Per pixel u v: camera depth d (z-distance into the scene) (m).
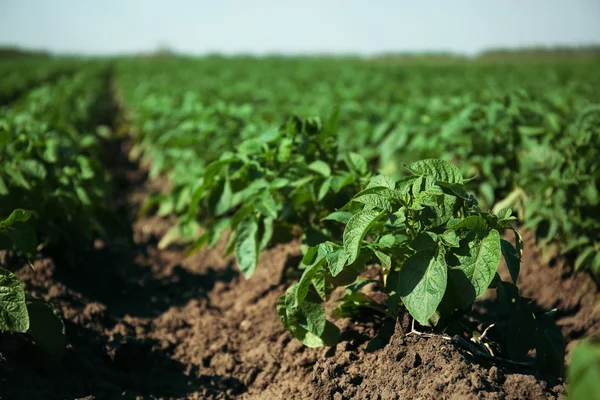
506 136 1.25
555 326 0.80
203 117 1.58
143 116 2.44
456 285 0.72
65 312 0.94
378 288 0.89
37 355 0.81
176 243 1.47
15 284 0.76
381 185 0.79
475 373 0.70
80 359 0.84
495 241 0.71
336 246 0.77
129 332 0.97
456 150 1.31
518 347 0.77
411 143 1.46
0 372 0.75
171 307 1.11
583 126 1.15
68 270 1.14
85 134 2.10
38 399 0.74
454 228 0.73
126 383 0.85
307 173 0.97
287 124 1.03
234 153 1.07
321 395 0.77
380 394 0.73
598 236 1.06
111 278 1.19
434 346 0.74
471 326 0.81
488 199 1.23
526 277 1.13
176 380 0.89
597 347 0.52
